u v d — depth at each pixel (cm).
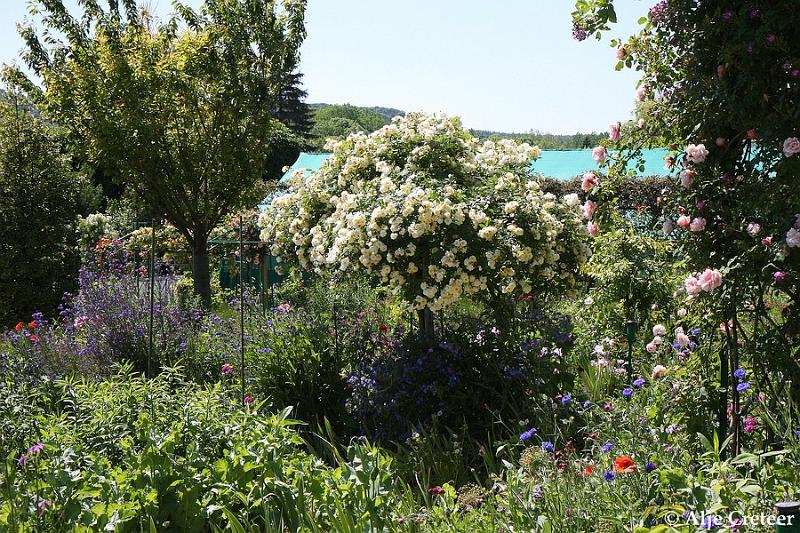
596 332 711
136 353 704
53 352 691
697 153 400
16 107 1184
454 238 537
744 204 397
